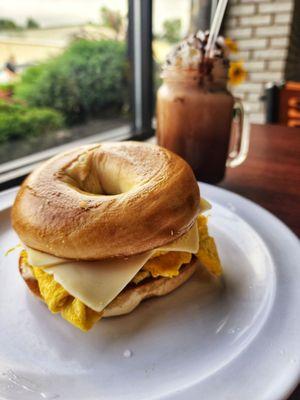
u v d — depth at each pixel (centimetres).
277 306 18
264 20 90
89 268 19
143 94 55
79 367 16
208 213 28
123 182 22
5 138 42
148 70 54
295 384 13
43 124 46
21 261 22
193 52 29
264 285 20
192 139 31
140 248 19
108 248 18
